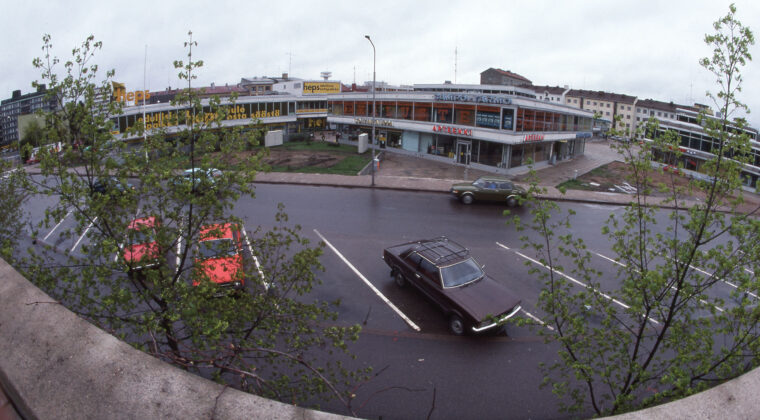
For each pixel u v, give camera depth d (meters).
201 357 5.12
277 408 1.54
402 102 37.31
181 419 1.46
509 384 8.51
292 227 17.33
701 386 4.84
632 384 5.32
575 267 13.98
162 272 5.62
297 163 32.03
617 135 6.06
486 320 9.55
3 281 2.09
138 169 5.68
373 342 9.72
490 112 30.47
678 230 18.25
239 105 46.75
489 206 21.45
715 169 5.55
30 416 1.52
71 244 14.68
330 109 45.78
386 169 30.69
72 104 5.37
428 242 12.43
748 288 5.12
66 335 1.75
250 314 5.88
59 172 5.49
